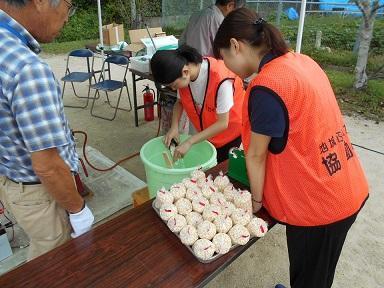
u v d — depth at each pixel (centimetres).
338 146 106
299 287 132
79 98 487
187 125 265
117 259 100
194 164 191
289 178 105
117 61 400
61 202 116
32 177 117
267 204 117
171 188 121
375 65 609
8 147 106
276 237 221
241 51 105
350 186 109
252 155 105
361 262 199
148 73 345
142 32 453
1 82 90
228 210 112
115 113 417
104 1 1085
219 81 166
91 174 284
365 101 468
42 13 100
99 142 357
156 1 1090
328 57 684
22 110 91
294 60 102
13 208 124
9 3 95
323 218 108
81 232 126
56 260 100
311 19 932
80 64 670
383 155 321
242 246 105
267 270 196
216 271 97
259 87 94
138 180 276
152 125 401
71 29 997
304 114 95
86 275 95
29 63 90
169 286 92
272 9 805
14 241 208
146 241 107
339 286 183
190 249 102
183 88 181
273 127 95
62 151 115
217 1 275
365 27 475
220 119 170
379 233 222
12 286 91
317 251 117
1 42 90
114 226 113
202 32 268
